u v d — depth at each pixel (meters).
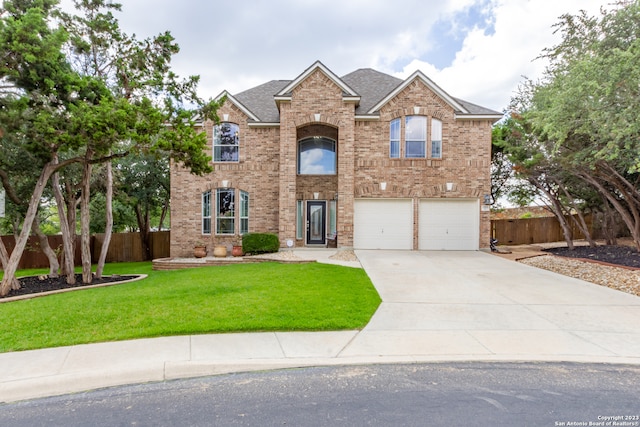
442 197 16.20
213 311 6.39
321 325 5.73
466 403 3.57
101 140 8.82
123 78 10.98
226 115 17.00
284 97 15.85
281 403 3.60
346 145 15.92
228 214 17.06
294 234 15.91
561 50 10.66
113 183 17.31
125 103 8.83
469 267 11.45
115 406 3.61
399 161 16.27
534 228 20.47
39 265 19.06
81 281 11.66
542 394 3.75
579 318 6.25
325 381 4.09
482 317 6.32
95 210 23.22
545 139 13.07
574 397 3.69
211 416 3.39
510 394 3.75
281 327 5.66
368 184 16.31
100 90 9.72
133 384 4.12
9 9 8.66
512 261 12.89
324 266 11.41
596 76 8.66
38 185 10.22
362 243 16.48
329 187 17.59
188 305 6.81
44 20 8.72
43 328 5.67
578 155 11.22
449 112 16.23
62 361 4.49
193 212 17.03
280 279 9.30
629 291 8.25
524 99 15.53
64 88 9.09
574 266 11.38
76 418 3.39
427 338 5.32
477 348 4.95
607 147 9.15
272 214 16.89
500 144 15.58
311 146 17.94
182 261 14.96
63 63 9.46
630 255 12.81
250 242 15.16
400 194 16.23
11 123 8.91
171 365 4.36
